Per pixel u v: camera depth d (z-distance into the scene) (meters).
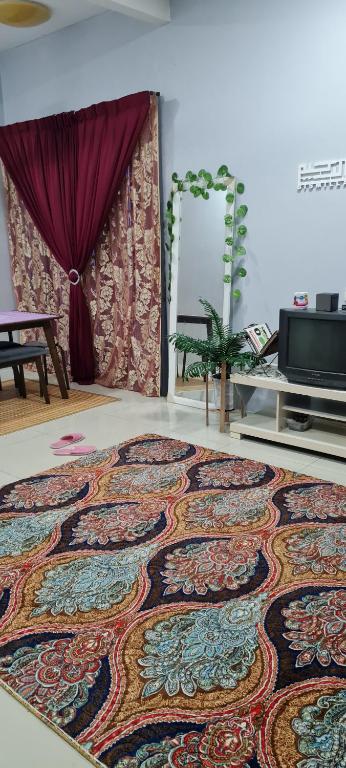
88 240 4.87
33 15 4.13
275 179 3.74
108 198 4.62
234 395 4.20
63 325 5.49
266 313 3.99
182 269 4.31
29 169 5.20
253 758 1.44
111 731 1.54
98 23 4.53
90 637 1.89
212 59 3.90
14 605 2.07
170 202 4.30
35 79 5.21
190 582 2.18
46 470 3.25
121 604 2.06
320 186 3.53
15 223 5.66
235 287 4.11
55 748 1.50
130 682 1.70
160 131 4.35
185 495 2.90
